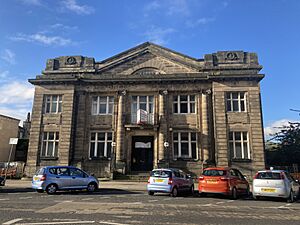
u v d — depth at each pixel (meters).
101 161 23.14
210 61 24.58
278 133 31.09
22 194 13.60
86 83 24.62
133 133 23.50
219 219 7.76
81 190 15.52
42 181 13.75
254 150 21.62
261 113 22.52
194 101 23.77
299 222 7.54
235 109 22.81
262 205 10.97
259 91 22.77
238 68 24.16
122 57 25.73
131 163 23.34
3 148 29.81
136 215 8.13
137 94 24.38
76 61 25.83
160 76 23.94
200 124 22.97
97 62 25.88
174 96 24.12
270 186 12.63
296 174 22.34
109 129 23.81
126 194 14.17
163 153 22.53
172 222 7.22
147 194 14.39
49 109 24.31
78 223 6.89
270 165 29.95
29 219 7.29
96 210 8.91
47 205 9.86
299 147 28.97
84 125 23.92
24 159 30.25
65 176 14.39
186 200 12.21
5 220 7.12
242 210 9.51
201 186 13.78
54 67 25.86
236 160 21.61
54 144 23.50
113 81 24.25
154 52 25.58
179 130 23.20
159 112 23.53
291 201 12.45
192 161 22.34
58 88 24.48
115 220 7.36
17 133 32.28
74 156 23.17
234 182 13.53
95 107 24.59
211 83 23.52
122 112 23.75
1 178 16.14
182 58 25.34
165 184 13.70
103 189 16.31
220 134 22.11
